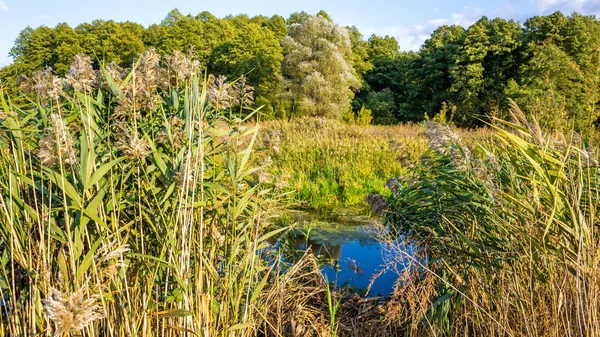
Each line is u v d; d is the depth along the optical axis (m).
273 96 33.34
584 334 2.25
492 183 2.92
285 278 3.25
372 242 5.73
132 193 2.21
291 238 5.66
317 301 3.69
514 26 30.62
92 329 1.91
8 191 1.96
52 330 1.92
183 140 2.23
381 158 10.11
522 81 25.67
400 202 3.75
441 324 2.87
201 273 2.12
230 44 38.69
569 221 2.24
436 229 3.17
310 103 30.47
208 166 2.48
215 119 2.53
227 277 2.33
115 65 2.37
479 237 2.84
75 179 1.87
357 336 3.23
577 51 25.92
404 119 37.66
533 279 2.52
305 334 3.05
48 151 1.77
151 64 2.20
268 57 35.28
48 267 1.83
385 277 4.45
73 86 2.01
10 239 1.96
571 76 20.77
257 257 2.74
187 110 2.13
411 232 3.49
